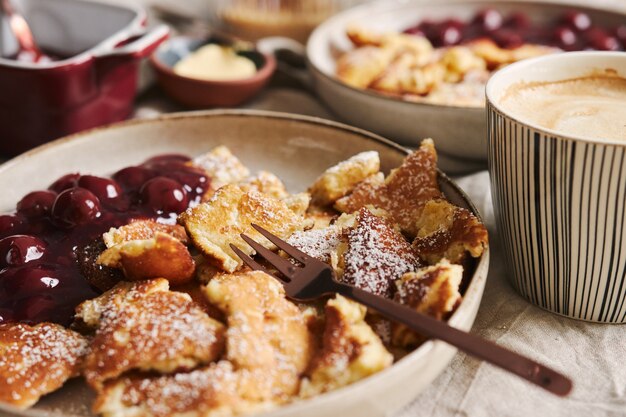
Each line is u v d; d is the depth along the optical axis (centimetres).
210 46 69
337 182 49
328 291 41
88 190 48
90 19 65
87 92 57
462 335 37
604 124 43
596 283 43
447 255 42
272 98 67
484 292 46
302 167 54
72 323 42
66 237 46
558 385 35
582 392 41
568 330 44
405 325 39
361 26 70
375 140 52
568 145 39
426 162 48
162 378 37
